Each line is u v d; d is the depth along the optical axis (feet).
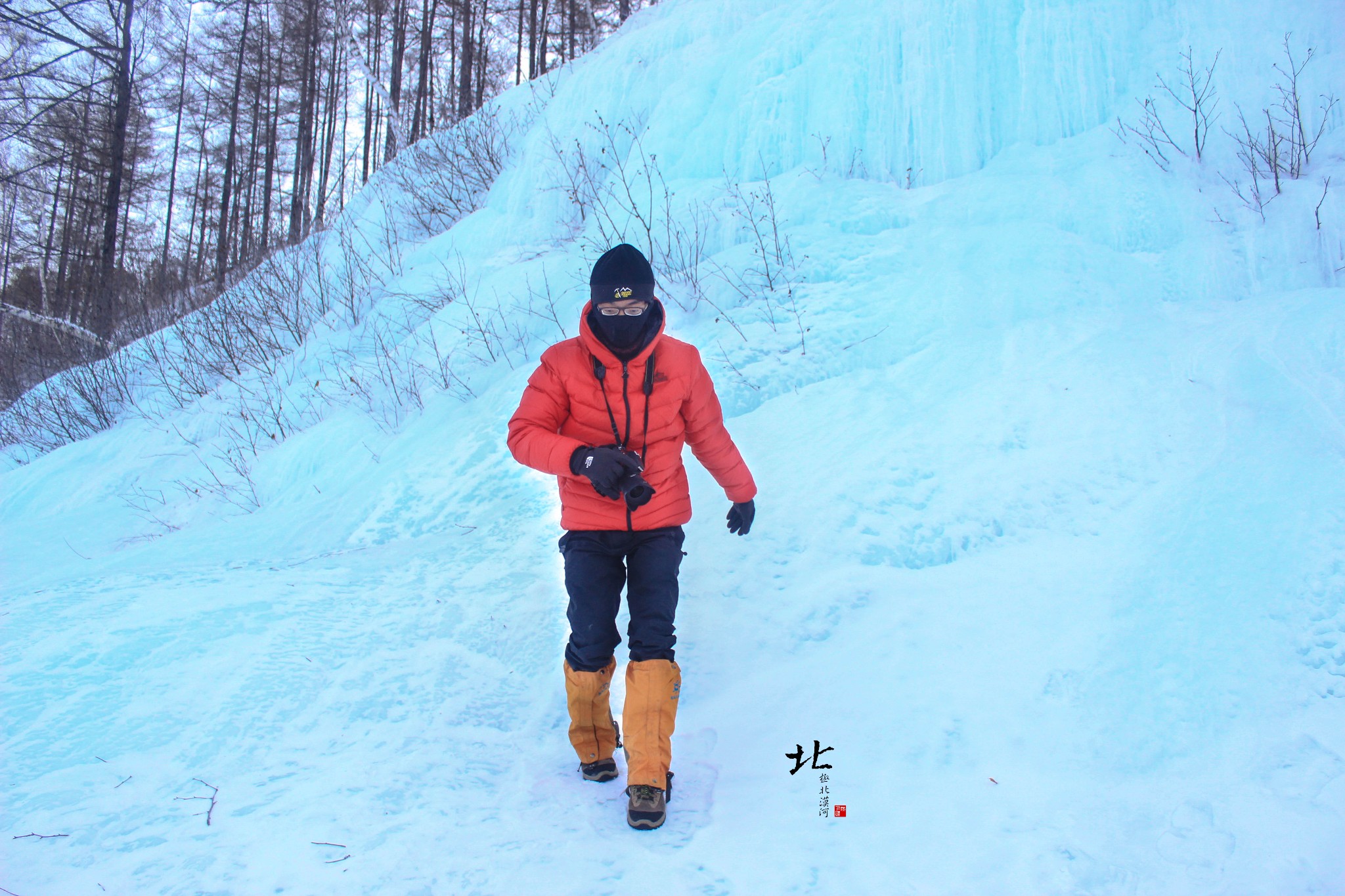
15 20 54.13
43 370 41.55
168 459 25.25
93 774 7.59
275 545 15.81
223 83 84.02
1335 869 5.28
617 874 5.88
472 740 8.33
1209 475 10.10
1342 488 9.05
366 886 5.81
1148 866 5.57
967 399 13.02
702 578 10.70
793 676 8.73
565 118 28.58
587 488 7.22
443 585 11.99
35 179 68.13
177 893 5.81
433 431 18.25
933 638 8.84
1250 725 6.89
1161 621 8.23
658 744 6.66
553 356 7.27
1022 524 10.41
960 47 20.26
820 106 21.33
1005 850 5.89
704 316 18.08
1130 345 13.26
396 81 77.15
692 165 23.48
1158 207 16.55
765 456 13.07
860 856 5.96
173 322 40.52
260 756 7.94
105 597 11.68
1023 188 18.12
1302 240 14.71
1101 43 19.51
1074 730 7.30
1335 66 16.89
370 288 31.04
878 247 17.92
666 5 34.09
